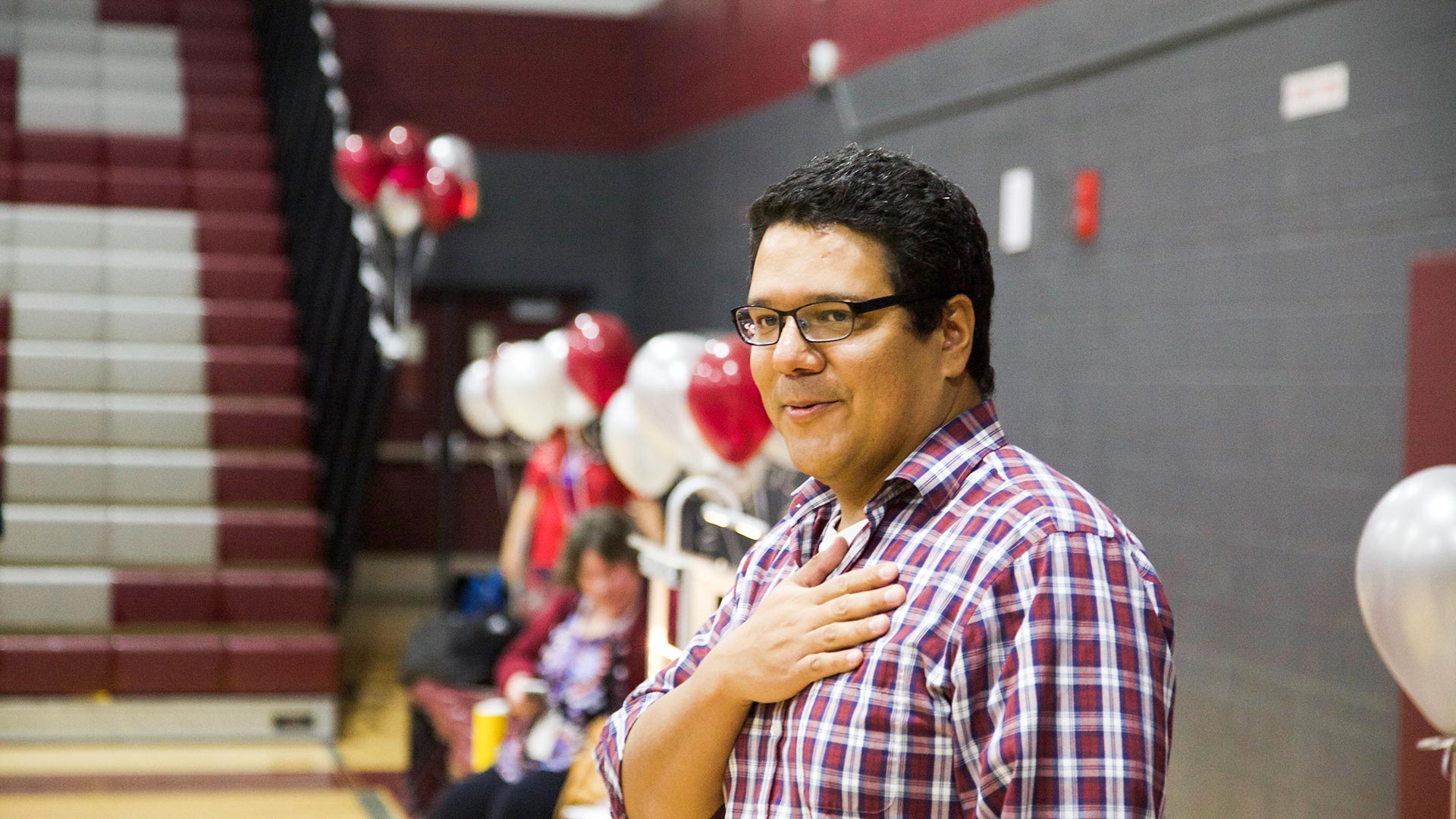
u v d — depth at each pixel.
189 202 7.32
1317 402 3.34
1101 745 0.99
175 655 5.66
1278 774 3.47
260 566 6.05
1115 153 4.18
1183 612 3.86
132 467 6.09
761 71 7.20
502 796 3.40
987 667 1.04
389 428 9.38
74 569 5.88
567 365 5.00
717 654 1.17
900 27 5.62
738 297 7.53
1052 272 4.53
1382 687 3.13
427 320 9.42
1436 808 2.89
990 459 1.15
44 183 7.16
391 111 9.29
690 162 8.34
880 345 1.13
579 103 9.53
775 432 3.23
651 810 1.23
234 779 5.17
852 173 1.15
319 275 6.93
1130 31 4.10
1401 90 3.11
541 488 5.34
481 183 9.40
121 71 7.89
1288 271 3.45
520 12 9.45
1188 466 3.83
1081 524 1.06
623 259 9.60
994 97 4.86
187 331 6.66
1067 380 4.43
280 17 8.11
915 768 1.04
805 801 1.08
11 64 7.71
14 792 4.88
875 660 1.07
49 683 5.58
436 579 9.37
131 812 4.71
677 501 3.09
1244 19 3.60
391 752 5.63
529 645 4.02
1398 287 3.10
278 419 6.41
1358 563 2.09
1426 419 2.91
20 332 6.53
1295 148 3.43
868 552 1.16
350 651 7.81
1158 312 3.97
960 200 1.17
